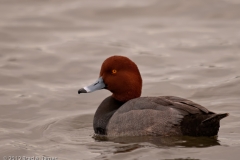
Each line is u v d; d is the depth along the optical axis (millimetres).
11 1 21688
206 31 18656
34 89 14375
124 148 9703
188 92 13797
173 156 9195
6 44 17922
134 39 18234
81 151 9812
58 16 20109
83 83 14867
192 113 9648
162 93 13852
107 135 10383
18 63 16328
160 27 19141
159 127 9805
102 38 18344
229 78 14625
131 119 10055
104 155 9492
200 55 16734
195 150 9430
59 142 10414
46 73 15633
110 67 10773
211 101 12961
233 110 12133
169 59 16484
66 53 17125
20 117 12250
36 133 11078
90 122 11758
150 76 15172
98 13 20344
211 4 20312
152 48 17438
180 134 9695
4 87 14539
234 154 9219
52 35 18703
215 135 9711
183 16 19953
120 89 10789
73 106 13133
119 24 19578
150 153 9367
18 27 19141
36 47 17641
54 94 13938
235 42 17500
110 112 10656
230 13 19734
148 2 20828
